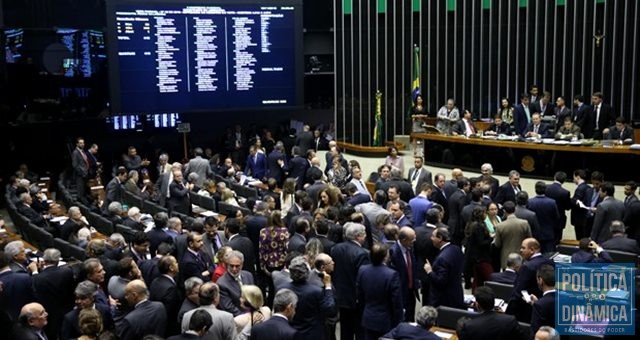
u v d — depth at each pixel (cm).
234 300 726
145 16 1914
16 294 757
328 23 2420
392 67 2261
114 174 1777
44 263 809
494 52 2145
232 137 2264
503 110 1820
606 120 1627
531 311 739
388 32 2253
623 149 1517
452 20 2181
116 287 721
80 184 1758
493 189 1197
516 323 612
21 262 848
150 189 1551
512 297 746
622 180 1567
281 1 2020
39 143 2045
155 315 643
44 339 652
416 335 623
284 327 618
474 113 2184
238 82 2016
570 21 2052
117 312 706
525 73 2116
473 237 938
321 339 702
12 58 1902
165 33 1934
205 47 1973
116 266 808
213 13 1967
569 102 2075
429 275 798
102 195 1645
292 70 2058
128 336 634
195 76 1978
